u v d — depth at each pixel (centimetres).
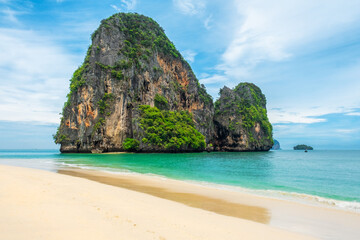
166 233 636
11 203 788
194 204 1085
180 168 2939
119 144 6781
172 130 7338
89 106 6806
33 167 2588
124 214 777
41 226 601
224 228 729
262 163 4116
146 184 1611
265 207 1074
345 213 1004
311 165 3784
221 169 2928
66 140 7019
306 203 1176
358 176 2328
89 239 542
